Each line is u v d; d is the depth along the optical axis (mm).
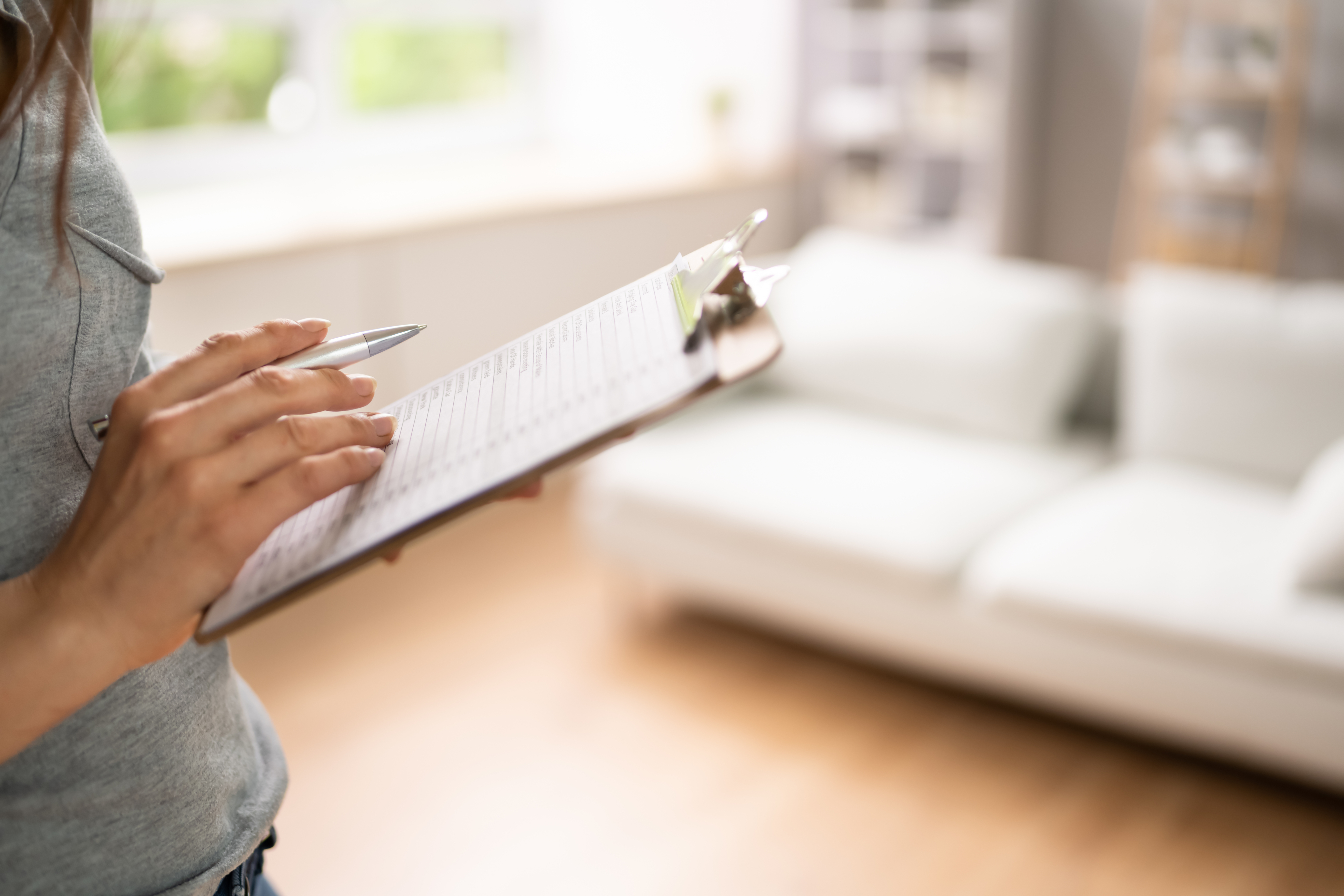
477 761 2271
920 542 2385
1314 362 2572
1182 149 4906
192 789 610
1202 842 2057
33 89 499
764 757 2301
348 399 518
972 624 2301
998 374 2881
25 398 542
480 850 2023
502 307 3658
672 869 1982
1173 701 2115
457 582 3039
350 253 3197
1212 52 4754
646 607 2896
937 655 2369
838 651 2688
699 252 603
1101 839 2064
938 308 3008
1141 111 4949
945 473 2686
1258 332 2641
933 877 1971
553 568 3127
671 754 2307
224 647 653
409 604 2914
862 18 4977
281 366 532
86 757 570
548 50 4891
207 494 457
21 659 461
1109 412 2992
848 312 3115
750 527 2508
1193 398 2682
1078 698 2225
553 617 2850
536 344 591
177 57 3684
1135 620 2121
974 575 2328
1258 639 2025
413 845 2033
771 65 4859
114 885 594
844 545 2410
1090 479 2721
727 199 4484
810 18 4828
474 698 2492
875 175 5074
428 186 3971
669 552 2639
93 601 465
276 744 726
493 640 2736
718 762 2283
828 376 3084
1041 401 2875
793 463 2729
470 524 3426
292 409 491
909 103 4949
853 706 2473
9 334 522
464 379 600
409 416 585
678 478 2660
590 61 4918
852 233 5082
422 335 3443
